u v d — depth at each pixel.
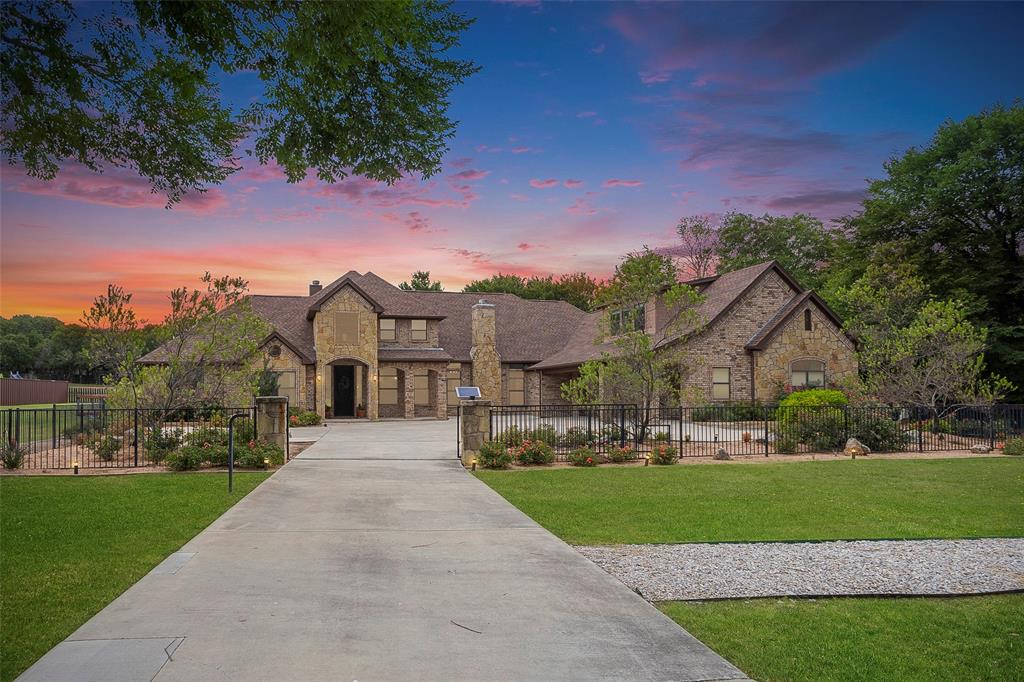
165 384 20.75
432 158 10.27
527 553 8.73
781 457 20.53
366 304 36.81
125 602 6.57
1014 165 37.62
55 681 4.82
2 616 6.16
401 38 8.59
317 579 7.42
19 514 10.83
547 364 40.25
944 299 37.53
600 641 5.80
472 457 18.00
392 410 39.00
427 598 6.84
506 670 5.16
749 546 9.45
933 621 6.58
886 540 9.89
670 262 24.02
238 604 6.55
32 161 9.81
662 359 23.30
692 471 17.12
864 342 30.56
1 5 8.24
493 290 70.69
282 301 41.16
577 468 17.66
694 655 5.55
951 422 26.19
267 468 16.62
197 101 9.84
